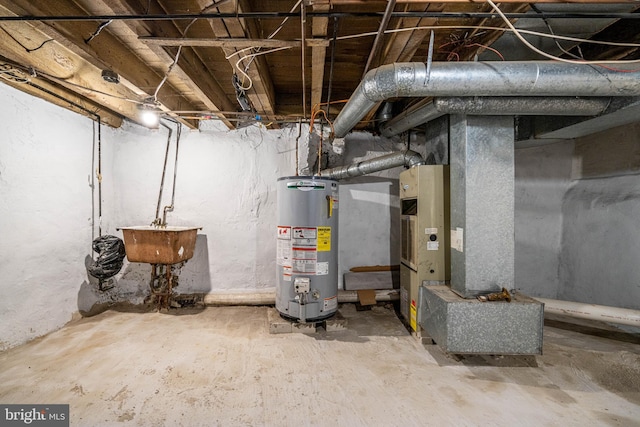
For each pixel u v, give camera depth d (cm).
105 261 263
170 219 311
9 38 159
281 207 244
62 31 142
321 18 132
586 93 162
